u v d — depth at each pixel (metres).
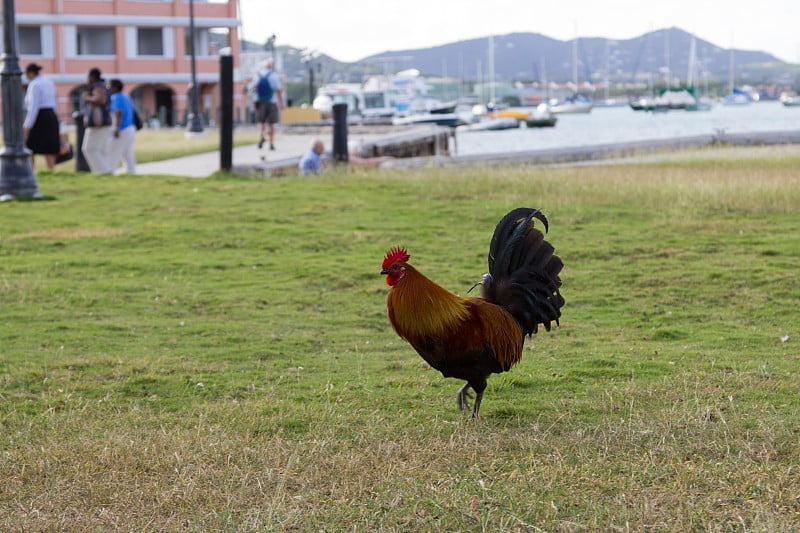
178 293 12.55
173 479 6.07
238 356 9.61
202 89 73.25
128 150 25.05
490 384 8.52
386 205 19.48
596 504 5.49
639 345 9.91
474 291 12.30
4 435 7.06
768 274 12.98
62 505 5.68
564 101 172.88
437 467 6.27
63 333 10.53
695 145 37.31
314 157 24.73
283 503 5.57
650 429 6.88
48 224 17.47
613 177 22.27
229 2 72.38
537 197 20.00
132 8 67.44
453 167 26.91
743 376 8.47
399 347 10.10
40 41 65.25
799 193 18.89
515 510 5.45
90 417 7.56
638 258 14.38
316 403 7.97
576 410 7.66
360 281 13.26
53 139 24.61
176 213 18.62
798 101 184.00
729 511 5.35
